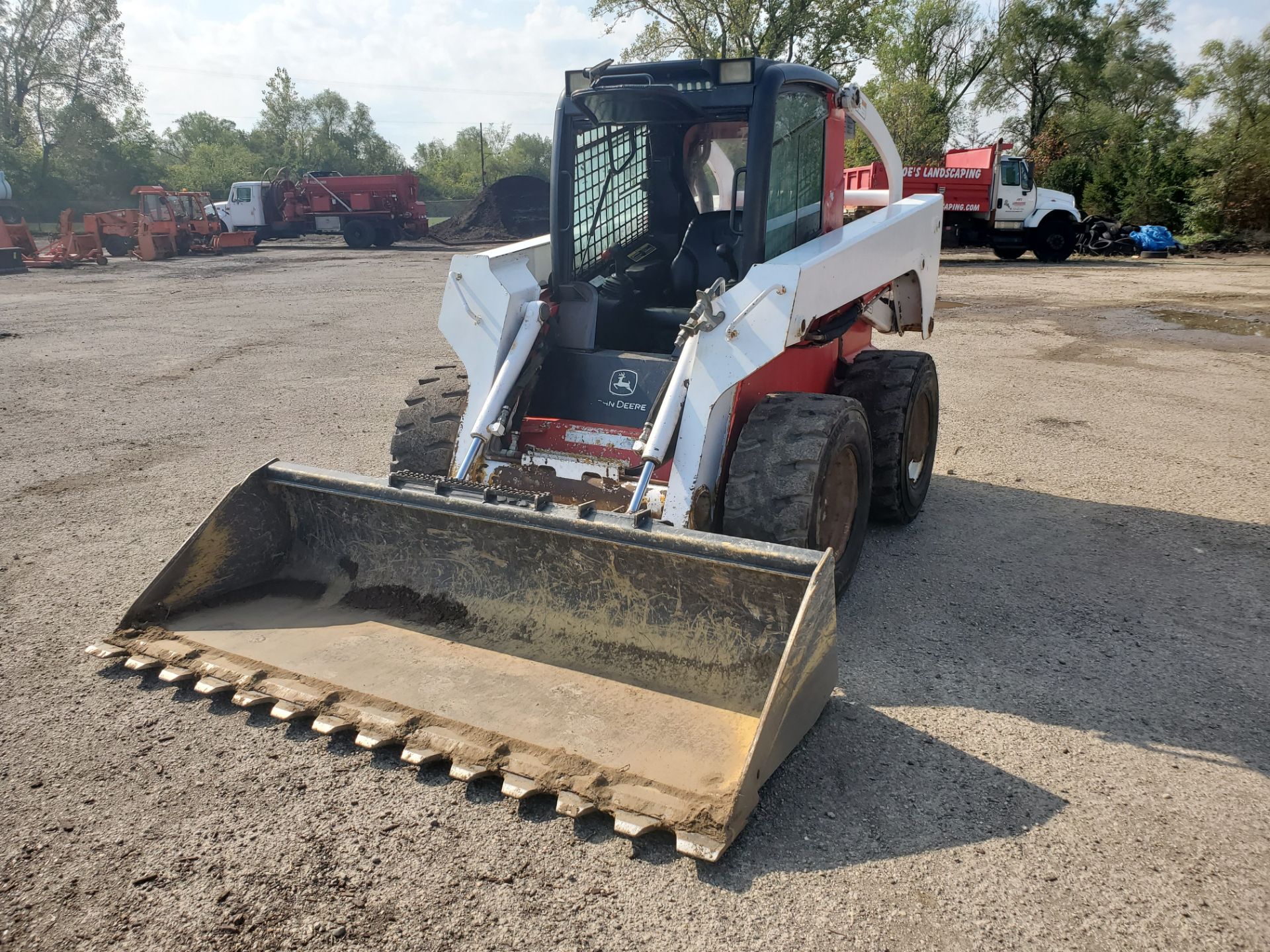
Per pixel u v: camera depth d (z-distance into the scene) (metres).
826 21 32.69
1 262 22.53
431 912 2.32
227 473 6.07
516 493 3.31
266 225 31.47
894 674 3.53
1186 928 2.26
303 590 3.82
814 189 4.68
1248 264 22.05
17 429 7.31
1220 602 4.19
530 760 2.73
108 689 3.38
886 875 2.44
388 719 2.95
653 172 4.93
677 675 3.12
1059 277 18.72
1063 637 3.85
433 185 71.50
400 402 8.09
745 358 3.55
